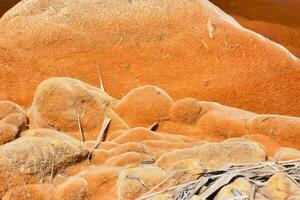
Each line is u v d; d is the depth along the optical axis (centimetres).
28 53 1177
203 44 1211
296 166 660
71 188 712
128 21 1200
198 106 938
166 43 1202
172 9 1221
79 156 771
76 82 934
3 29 1205
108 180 730
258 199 608
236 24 1312
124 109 937
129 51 1192
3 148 729
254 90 1203
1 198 707
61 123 895
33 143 741
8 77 1151
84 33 1192
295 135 927
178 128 936
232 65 1207
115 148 816
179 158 734
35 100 909
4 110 905
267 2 2028
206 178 645
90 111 908
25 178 720
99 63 1182
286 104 1213
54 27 1192
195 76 1188
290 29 1795
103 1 1211
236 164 670
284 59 1240
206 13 1240
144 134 877
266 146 912
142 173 690
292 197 614
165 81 1179
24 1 1246
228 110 966
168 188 657
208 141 895
